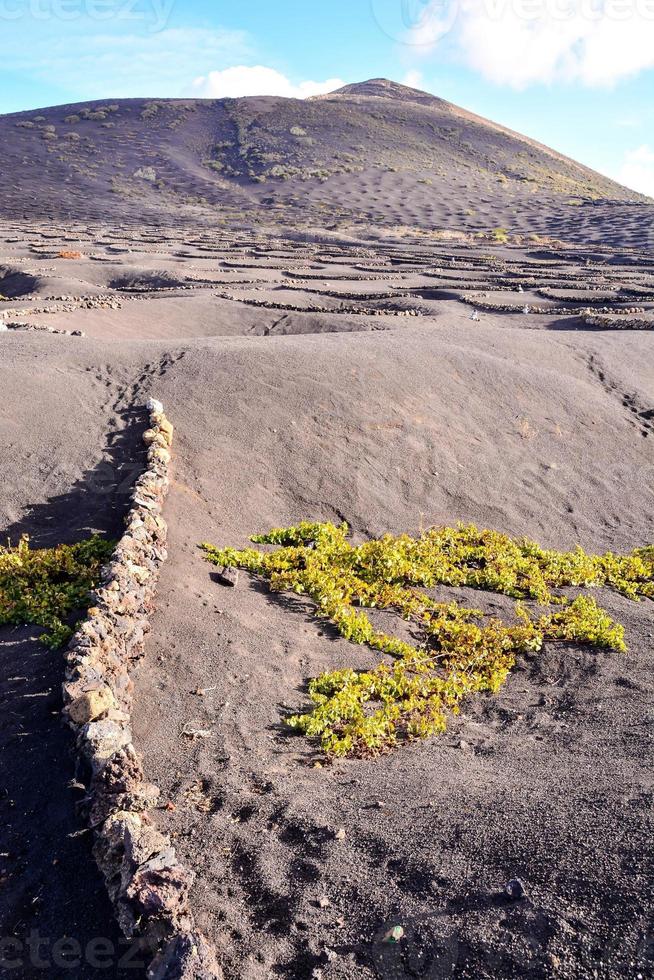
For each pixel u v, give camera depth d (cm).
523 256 6431
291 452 1399
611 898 415
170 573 909
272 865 475
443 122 15938
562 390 1945
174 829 509
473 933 405
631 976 366
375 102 17138
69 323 2605
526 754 639
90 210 9638
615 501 1530
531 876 442
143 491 1072
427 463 1480
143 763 580
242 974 395
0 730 603
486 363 1948
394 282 4481
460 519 1338
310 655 802
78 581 864
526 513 1408
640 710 721
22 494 1121
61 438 1309
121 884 425
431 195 11062
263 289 4003
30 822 507
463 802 538
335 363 1759
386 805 539
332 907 439
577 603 1023
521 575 1139
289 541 1132
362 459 1433
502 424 1708
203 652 755
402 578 1059
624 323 3105
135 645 715
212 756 601
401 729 691
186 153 13500
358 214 9731
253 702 689
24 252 5325
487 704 765
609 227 8756
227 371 1655
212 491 1219
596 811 505
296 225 8794
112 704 590
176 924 406
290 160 12812
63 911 438
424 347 2003
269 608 898
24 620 788
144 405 1475
